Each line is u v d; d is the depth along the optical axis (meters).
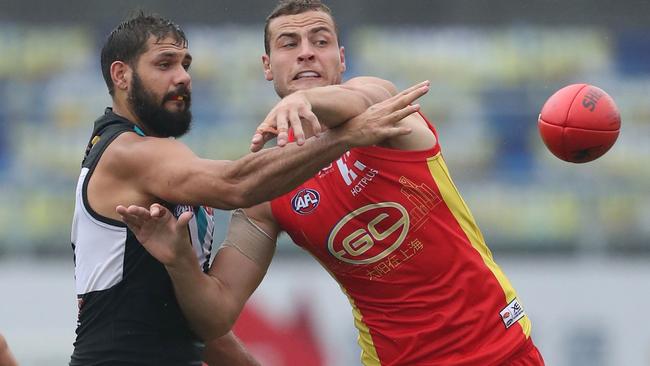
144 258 16.86
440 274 18.05
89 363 17.14
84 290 17.12
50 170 50.16
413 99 15.68
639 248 47.41
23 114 51.97
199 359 18.05
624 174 50.12
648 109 53.97
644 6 56.41
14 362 19.73
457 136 52.31
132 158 16.56
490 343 18.16
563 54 55.66
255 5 55.72
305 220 18.12
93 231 16.89
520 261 45.09
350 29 55.81
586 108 17.80
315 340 41.03
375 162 17.67
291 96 15.32
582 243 47.81
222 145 50.62
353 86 16.84
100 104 52.62
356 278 18.38
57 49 54.81
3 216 47.44
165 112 17.25
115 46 17.28
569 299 43.50
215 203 16.27
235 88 52.66
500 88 54.31
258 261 18.73
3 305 42.84
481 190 50.09
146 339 17.06
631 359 42.47
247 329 40.72
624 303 43.34
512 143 51.94
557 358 42.75
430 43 55.75
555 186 49.38
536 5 56.78
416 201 17.83
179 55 17.33
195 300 17.12
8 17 55.69
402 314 18.27
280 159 15.88
